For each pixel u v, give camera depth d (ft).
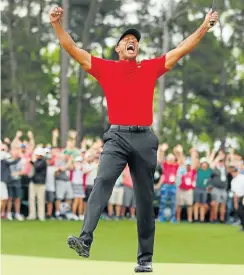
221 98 147.43
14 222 66.23
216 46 145.69
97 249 47.91
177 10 142.41
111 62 29.04
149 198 29.66
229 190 73.56
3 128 125.59
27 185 69.36
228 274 30.45
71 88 159.02
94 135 156.35
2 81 145.89
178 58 29.25
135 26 149.48
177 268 32.14
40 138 126.93
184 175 72.54
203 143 144.97
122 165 28.89
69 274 30.37
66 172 70.38
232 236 58.18
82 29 149.69
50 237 54.60
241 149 143.13
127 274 30.25
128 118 28.86
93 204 28.14
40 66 151.02
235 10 148.97
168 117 142.72
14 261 34.96
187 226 67.62
